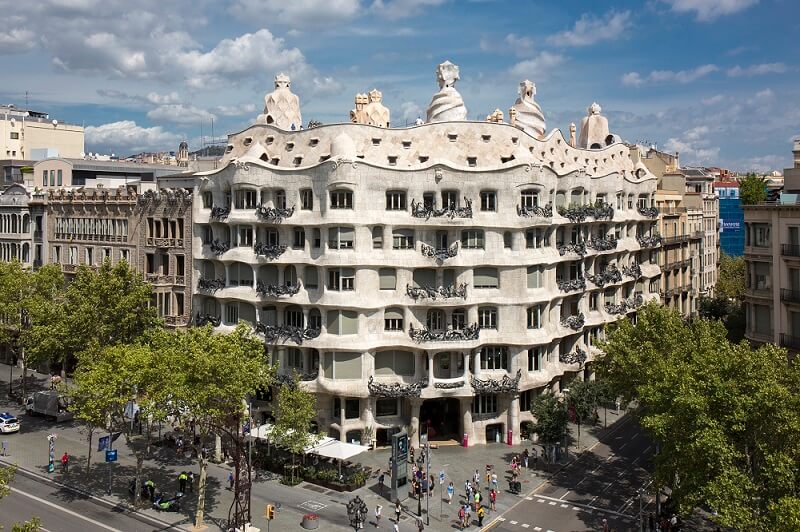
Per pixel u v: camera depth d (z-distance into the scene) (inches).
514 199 3174.2
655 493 2541.8
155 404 2326.5
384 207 3112.7
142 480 2741.1
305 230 3149.6
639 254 4315.9
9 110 7613.2
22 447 3115.2
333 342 3061.0
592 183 3806.6
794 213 2797.7
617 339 2822.3
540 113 4165.8
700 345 2479.1
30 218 4596.5
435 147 3284.9
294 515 2460.6
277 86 3846.0
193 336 2503.7
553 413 2918.3
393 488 2578.7
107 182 4822.8
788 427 1800.0
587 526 2391.7
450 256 3117.6
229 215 3314.5
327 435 3159.5
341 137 3127.5
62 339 3218.5
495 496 2576.3
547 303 3294.8
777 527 1588.3
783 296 2832.2
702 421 1902.1
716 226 5866.1
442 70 3730.3
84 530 2294.5
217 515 2443.4
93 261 4178.2
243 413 2367.1
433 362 3161.9
